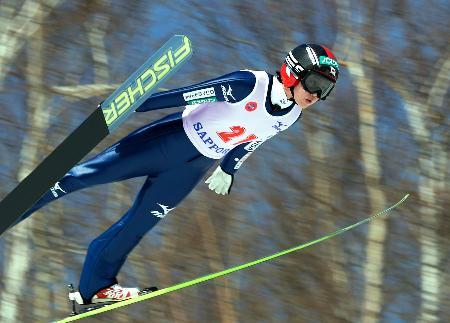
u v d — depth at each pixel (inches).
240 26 1637.6
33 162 1470.2
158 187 716.7
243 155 732.0
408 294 1529.3
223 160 741.3
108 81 1551.4
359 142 1568.7
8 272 1411.2
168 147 703.1
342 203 1544.0
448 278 1530.5
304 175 1555.1
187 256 1507.1
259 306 1493.6
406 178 1593.3
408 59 1619.1
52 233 1488.7
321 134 1566.2
